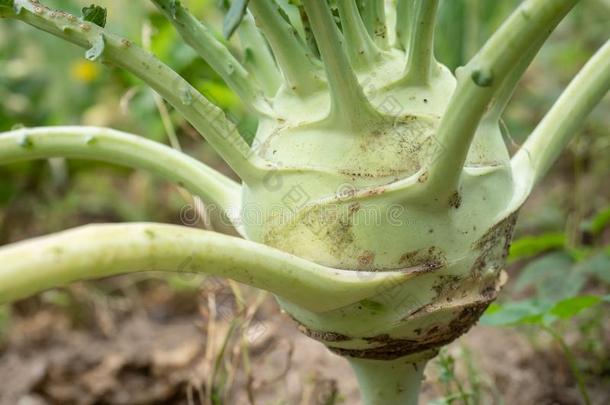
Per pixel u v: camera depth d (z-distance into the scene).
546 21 0.36
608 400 0.61
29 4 0.40
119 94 1.08
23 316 0.88
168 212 1.11
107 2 1.03
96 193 1.14
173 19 0.43
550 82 1.32
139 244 0.36
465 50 0.94
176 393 0.71
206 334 0.79
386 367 0.46
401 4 0.44
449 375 0.54
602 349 0.65
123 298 0.91
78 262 0.35
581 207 0.81
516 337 0.71
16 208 1.09
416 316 0.42
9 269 0.34
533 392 0.64
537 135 0.46
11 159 0.44
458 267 0.42
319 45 0.40
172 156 0.46
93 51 0.40
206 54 0.44
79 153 0.45
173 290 0.90
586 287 0.78
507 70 0.37
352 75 0.40
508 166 0.43
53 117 1.11
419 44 0.41
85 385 0.73
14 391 0.73
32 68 1.14
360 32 0.43
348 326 0.43
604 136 0.93
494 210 0.42
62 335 0.83
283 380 0.66
